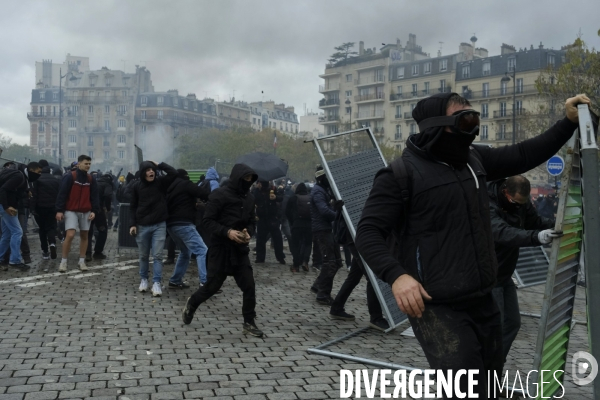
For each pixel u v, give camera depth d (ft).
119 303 25.11
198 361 16.88
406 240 9.08
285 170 41.14
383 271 8.46
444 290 8.70
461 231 8.80
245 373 15.87
